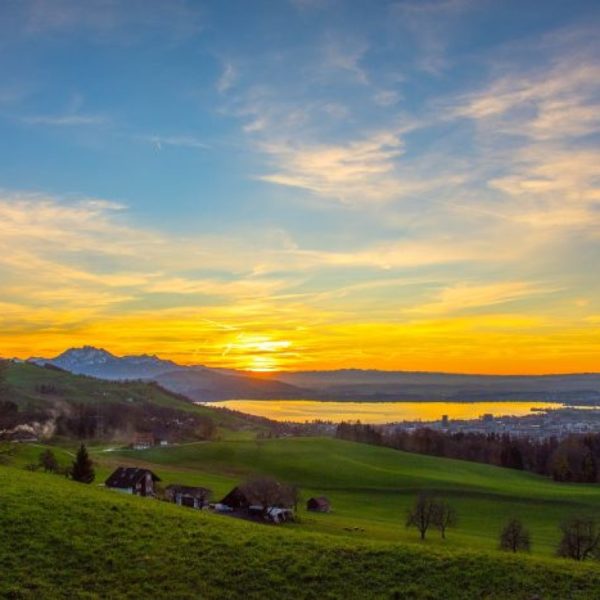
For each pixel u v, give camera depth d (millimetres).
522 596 31438
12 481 48625
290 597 30672
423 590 31812
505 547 80062
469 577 33500
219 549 35719
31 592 28859
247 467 167125
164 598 29641
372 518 113250
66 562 32344
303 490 142625
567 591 32250
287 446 190875
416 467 178125
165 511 44094
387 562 35156
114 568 32250
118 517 40094
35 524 36656
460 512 124250
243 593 30766
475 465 192875
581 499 136250
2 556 32125
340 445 198625
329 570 33750
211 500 116250
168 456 176750
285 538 38969
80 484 58781
